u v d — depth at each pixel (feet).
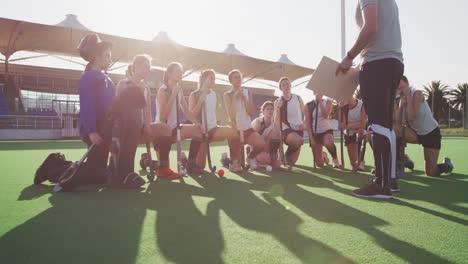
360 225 5.59
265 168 14.49
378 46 7.73
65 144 33.71
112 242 4.75
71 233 5.16
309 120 14.57
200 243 4.70
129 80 10.22
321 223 5.70
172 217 6.10
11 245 4.64
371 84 7.84
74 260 4.10
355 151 14.56
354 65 9.41
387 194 7.77
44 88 69.00
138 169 14.01
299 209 6.72
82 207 6.90
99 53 9.27
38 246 4.59
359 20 8.20
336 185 9.89
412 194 8.38
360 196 8.01
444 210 6.64
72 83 71.31
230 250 4.42
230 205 7.10
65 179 8.63
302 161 18.10
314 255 4.24
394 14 7.85
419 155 21.03
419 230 5.32
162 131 11.24
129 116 9.05
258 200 7.63
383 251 4.40
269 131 15.26
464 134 91.91
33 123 55.47
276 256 4.21
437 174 11.97
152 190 8.96
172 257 4.19
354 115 14.19
